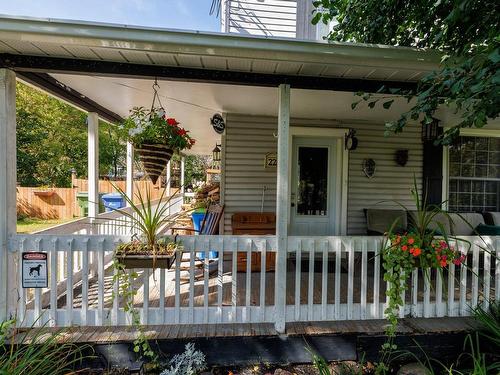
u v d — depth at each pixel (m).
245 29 4.91
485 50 1.94
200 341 2.54
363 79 2.68
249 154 4.58
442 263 2.58
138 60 2.41
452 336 2.68
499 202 5.11
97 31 2.07
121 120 4.97
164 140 2.57
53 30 2.03
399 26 3.61
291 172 4.73
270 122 4.60
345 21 4.21
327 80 2.66
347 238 2.76
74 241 2.53
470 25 2.33
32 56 2.36
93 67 2.43
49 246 2.51
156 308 2.58
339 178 4.77
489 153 5.09
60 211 11.59
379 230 4.43
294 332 2.62
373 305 2.78
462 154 5.05
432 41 2.82
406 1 3.35
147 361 2.50
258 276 3.89
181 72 2.52
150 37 2.12
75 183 11.95
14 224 2.53
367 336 2.65
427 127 4.35
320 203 4.80
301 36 5.04
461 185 5.05
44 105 14.07
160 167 2.64
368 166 4.80
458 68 2.02
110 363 2.47
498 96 1.85
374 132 4.82
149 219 2.42
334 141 4.82
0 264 2.42
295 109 4.09
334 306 2.75
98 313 2.54
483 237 2.88
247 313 2.66
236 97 3.62
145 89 3.36
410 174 4.91
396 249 2.61
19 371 1.91
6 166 2.45
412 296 2.82
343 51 2.28
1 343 2.06
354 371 2.54
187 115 4.79
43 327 2.26
